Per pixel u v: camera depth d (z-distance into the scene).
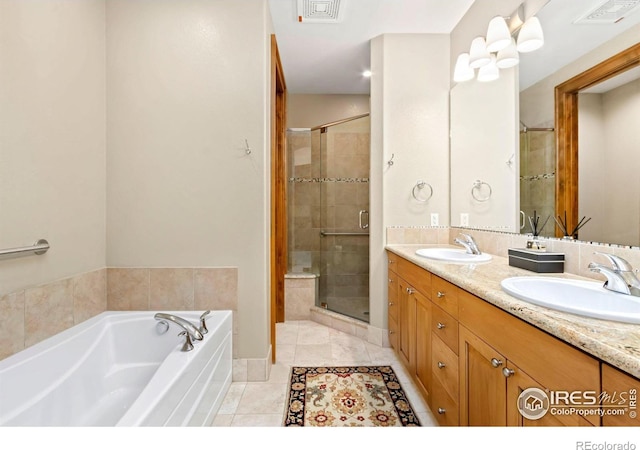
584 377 0.69
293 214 3.46
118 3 1.95
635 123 1.10
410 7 2.19
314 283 3.16
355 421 1.60
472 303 1.17
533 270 1.39
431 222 2.54
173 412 1.15
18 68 1.36
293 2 2.12
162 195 1.98
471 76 2.13
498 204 1.96
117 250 1.97
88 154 1.81
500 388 0.99
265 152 2.02
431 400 1.58
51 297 1.53
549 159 1.52
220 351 1.74
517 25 1.75
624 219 1.13
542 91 1.58
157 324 1.77
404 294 2.06
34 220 1.45
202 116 1.98
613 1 1.19
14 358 1.29
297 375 2.07
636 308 0.93
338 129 3.48
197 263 1.99
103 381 1.64
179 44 1.97
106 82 1.95
